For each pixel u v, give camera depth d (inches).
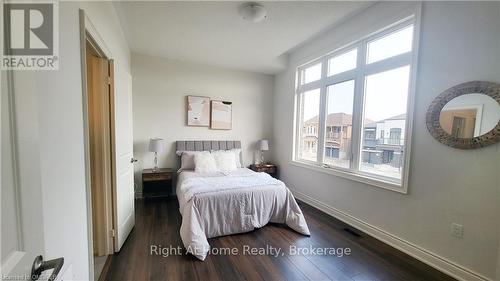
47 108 36.8
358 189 113.5
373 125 110.1
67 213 45.0
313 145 154.9
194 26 115.9
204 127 177.5
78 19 52.8
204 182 114.4
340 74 127.8
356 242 99.0
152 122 161.3
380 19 99.8
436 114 79.7
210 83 177.3
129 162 106.0
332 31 127.7
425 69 83.7
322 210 138.3
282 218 115.7
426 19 83.0
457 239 75.2
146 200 153.3
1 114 19.1
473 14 70.9
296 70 165.8
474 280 70.9
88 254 58.1
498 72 66.2
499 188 66.4
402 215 92.3
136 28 116.7
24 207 21.7
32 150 23.1
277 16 107.7
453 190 76.1
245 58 162.4
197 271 76.7
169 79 164.6
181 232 91.1
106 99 83.1
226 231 102.2
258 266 80.4
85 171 56.2
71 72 48.0
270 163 196.5
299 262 83.4
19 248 21.0
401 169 93.8
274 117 198.4
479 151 70.0
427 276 76.1
